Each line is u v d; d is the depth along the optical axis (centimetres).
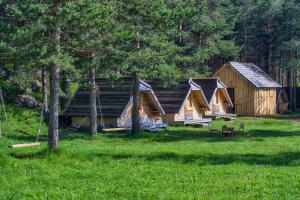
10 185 1875
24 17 2648
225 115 6425
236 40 9669
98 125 4869
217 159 2745
